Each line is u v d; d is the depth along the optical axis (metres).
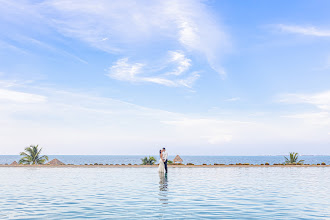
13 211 8.97
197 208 9.49
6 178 20.00
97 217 8.13
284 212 8.97
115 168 32.97
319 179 19.86
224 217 8.23
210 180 18.84
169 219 7.93
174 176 21.89
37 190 13.81
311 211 9.14
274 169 31.36
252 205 10.10
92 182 17.48
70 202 10.54
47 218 8.02
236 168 33.38
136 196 11.98
